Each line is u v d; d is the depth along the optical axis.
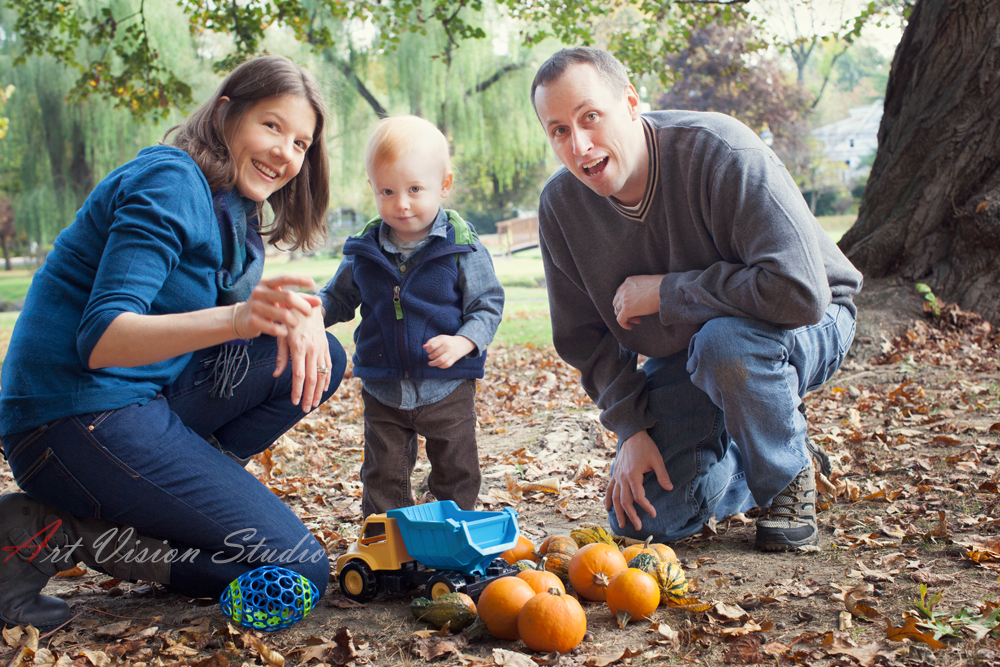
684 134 2.73
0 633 2.22
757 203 2.57
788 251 2.53
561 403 6.41
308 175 2.95
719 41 28.92
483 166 27.83
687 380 2.96
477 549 2.30
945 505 2.98
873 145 56.38
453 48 20.50
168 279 2.35
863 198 7.90
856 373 5.95
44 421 2.20
